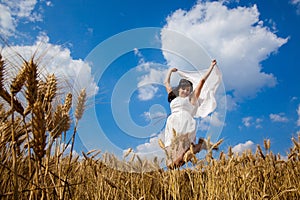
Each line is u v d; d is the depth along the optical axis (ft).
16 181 5.36
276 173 15.46
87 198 10.55
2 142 6.59
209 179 12.47
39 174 6.37
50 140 6.46
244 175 12.99
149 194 11.94
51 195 7.15
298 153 15.51
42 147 6.01
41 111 6.05
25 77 6.16
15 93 6.07
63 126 6.85
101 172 11.20
